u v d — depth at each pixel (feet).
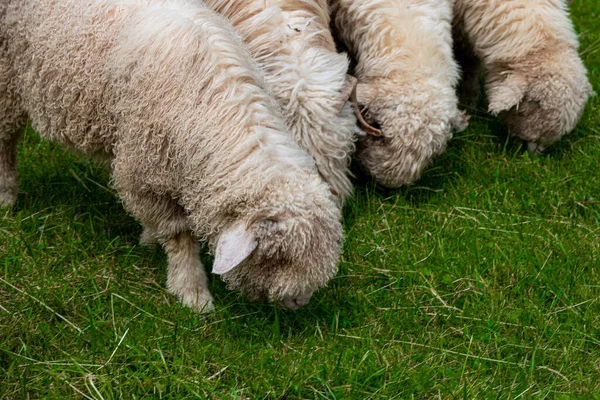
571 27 12.28
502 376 9.81
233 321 10.02
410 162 11.21
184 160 9.53
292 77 10.30
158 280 10.40
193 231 9.90
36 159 11.50
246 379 9.53
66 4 9.78
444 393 9.63
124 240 10.77
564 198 11.59
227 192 9.43
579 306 10.39
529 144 12.21
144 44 9.53
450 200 11.49
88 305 9.96
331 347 9.86
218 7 10.69
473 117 12.75
